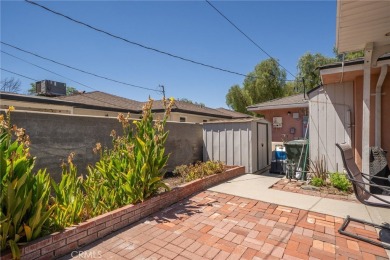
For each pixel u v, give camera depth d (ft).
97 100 43.55
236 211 12.35
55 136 13.47
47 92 43.47
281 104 38.65
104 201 11.21
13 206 7.02
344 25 11.19
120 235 9.66
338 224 10.60
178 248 8.63
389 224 10.47
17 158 7.70
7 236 7.05
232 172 20.38
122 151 12.60
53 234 7.88
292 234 9.66
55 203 8.86
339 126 19.40
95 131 15.85
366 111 13.93
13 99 26.61
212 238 9.39
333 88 19.69
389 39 12.79
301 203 13.53
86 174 15.05
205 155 25.23
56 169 13.42
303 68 66.80
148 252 8.34
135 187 11.55
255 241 9.11
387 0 9.11
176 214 11.96
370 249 8.45
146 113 13.26
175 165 22.54
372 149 15.90
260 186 17.46
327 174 18.61
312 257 7.95
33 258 7.22
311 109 20.48
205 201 14.02
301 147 20.40
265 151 25.43
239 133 22.84
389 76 16.75
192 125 24.95
